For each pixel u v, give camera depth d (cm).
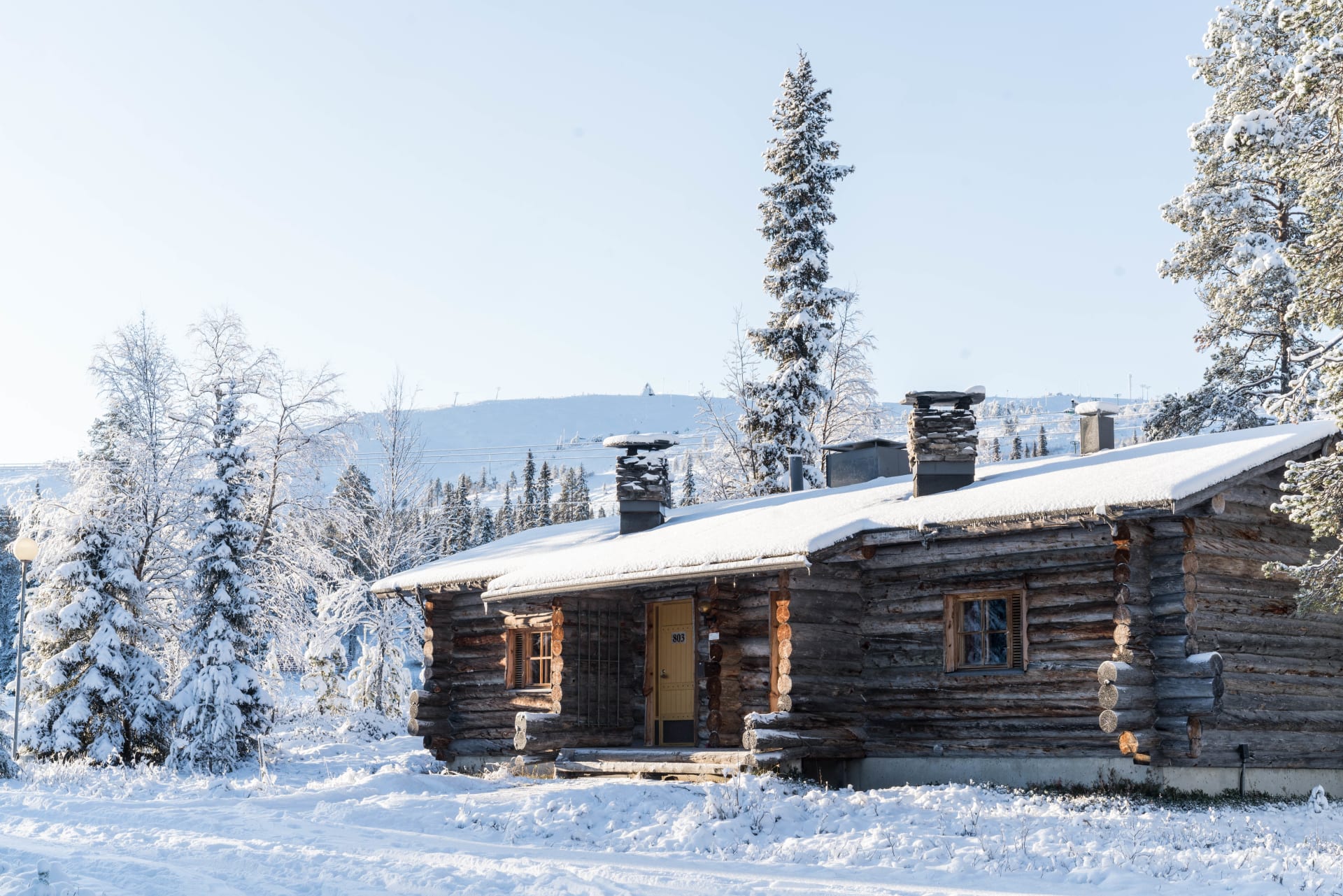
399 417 4319
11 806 1738
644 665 2217
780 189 3697
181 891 1002
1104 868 1127
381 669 3922
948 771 1788
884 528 1798
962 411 1984
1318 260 1809
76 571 2634
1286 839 1289
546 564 2262
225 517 2597
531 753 2122
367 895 995
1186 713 1580
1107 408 2122
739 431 4184
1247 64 3048
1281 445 1666
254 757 2500
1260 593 1706
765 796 1570
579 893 1002
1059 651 1692
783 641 1819
